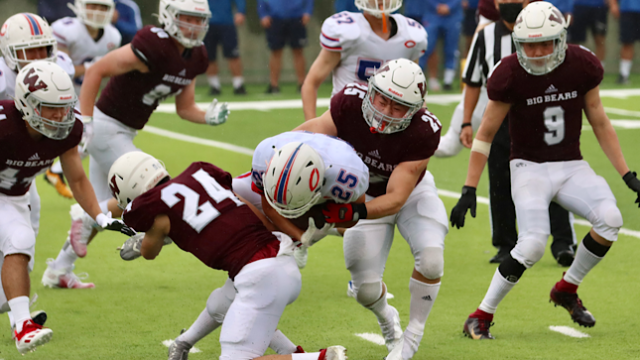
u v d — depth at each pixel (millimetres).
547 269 18422
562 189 14172
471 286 17141
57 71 12320
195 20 17297
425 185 13219
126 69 17328
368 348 13469
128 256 11672
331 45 16672
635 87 50594
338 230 12883
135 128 18281
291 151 10352
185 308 15695
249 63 55750
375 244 12602
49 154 13016
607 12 51875
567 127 14117
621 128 36906
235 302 10766
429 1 47188
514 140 14484
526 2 17031
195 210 11016
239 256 10820
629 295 16266
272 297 10672
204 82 54562
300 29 47406
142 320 14922
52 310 15508
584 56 13859
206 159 30469
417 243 12547
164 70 17578
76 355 12992
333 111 12391
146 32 17406
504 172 18438
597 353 12977
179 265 19047
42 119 12250
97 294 16625
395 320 13133
